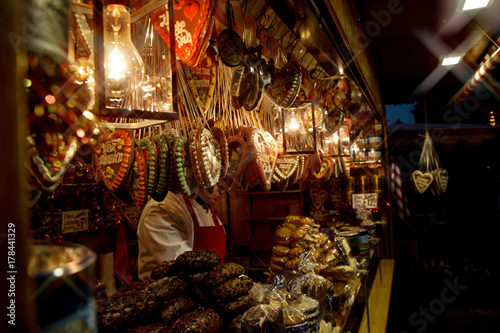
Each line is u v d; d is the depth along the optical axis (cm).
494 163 869
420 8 385
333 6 199
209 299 123
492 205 873
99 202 289
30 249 28
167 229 231
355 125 408
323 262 224
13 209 27
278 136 212
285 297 152
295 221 238
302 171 234
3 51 28
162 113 89
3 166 27
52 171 65
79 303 35
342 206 437
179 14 117
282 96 183
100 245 295
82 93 68
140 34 109
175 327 103
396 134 884
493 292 627
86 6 82
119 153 122
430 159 804
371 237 406
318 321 155
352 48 278
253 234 538
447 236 880
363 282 266
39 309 32
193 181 142
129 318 100
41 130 62
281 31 196
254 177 176
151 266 237
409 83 722
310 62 253
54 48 58
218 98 181
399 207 855
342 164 383
